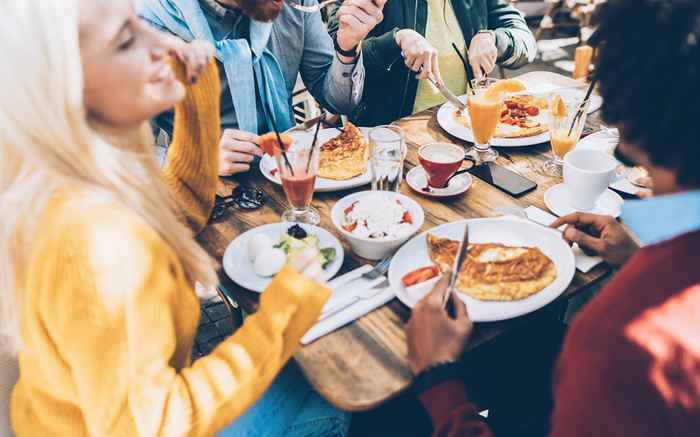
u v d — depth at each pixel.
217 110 1.38
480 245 1.28
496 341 1.54
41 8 0.78
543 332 1.57
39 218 0.90
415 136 1.85
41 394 1.03
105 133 0.99
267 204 1.52
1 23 0.78
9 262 0.94
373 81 2.42
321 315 1.14
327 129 1.85
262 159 1.66
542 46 5.30
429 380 1.00
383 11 2.37
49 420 1.05
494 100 1.63
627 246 1.24
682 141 0.69
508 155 1.73
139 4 1.96
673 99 0.67
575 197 1.43
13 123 0.83
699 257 0.66
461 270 1.22
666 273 0.67
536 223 1.40
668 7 0.67
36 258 0.88
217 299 2.52
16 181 0.90
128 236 0.89
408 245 1.29
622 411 0.66
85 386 0.90
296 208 1.47
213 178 1.41
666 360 0.64
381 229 1.32
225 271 1.28
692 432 0.65
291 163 1.37
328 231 1.41
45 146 0.86
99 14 0.86
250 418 1.28
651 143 0.71
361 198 1.42
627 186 1.54
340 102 2.22
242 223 1.45
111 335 0.87
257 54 2.03
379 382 1.02
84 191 0.90
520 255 1.24
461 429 0.96
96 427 0.92
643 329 0.66
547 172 1.63
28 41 0.78
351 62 2.11
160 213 1.01
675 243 0.68
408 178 1.58
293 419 1.32
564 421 0.72
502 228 1.35
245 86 2.00
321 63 2.29
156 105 0.97
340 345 1.09
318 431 1.32
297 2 2.18
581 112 1.58
